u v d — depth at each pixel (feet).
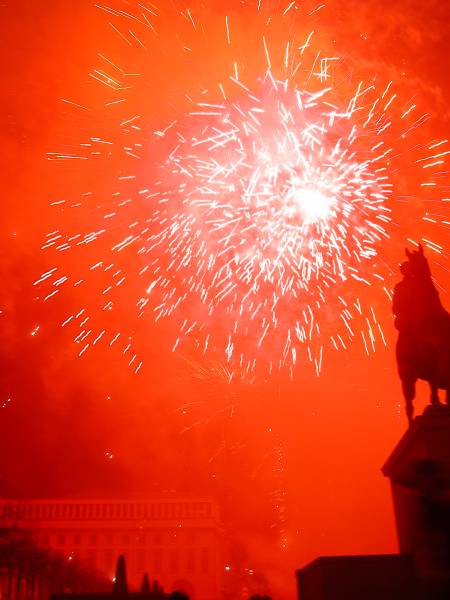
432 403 20.43
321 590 17.49
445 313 21.06
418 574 17.42
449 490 17.56
